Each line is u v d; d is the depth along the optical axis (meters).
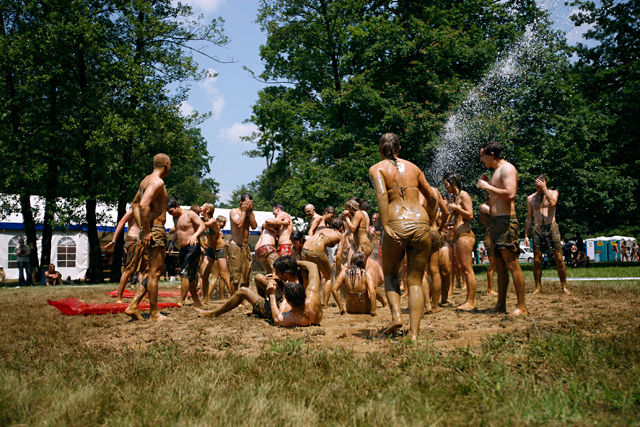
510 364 3.14
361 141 22.59
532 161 20.33
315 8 24.95
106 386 2.77
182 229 7.93
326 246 7.36
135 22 21.69
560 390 2.49
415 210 4.53
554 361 3.11
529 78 22.27
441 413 2.26
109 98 21.66
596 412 2.28
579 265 23.02
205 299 8.95
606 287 8.83
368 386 2.69
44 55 20.25
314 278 5.47
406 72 23.23
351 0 24.09
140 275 8.24
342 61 24.91
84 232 24.62
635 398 2.37
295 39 26.22
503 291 6.09
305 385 2.72
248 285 9.02
